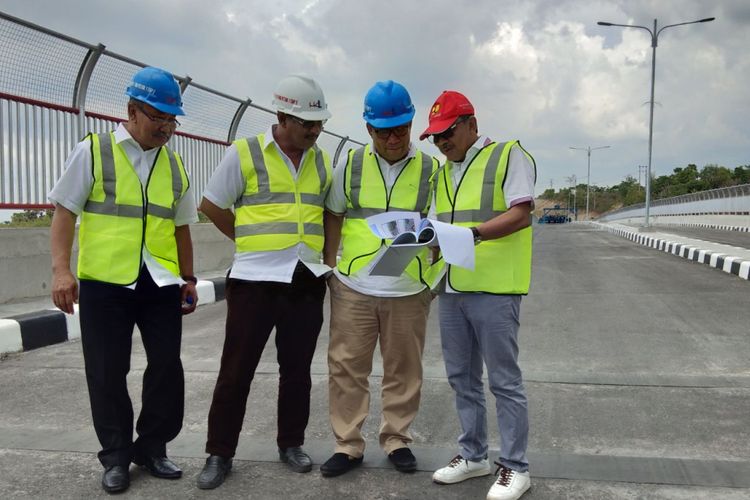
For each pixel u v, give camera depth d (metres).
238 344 3.33
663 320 7.13
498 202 3.13
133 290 3.22
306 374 3.48
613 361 5.46
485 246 3.16
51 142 7.64
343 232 3.55
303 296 3.41
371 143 3.50
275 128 3.41
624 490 3.14
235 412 3.34
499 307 3.11
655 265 13.34
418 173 3.47
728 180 86.62
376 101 3.20
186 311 3.60
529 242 3.23
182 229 3.59
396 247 2.87
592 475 3.30
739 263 10.98
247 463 3.54
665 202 62.31
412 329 3.42
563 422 4.07
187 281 3.60
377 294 3.35
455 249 2.84
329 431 4.02
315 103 3.23
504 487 3.05
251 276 3.32
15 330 6.14
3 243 7.41
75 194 3.13
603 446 3.68
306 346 3.45
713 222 42.56
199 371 5.41
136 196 3.23
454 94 3.14
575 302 8.54
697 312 7.55
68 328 6.75
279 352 3.49
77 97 7.89
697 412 4.19
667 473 3.30
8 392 4.88
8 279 7.48
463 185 3.21
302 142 3.29
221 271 11.42
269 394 4.76
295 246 3.37
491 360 3.15
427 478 3.33
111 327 3.20
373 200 3.42
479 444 3.31
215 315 8.25
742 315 7.29
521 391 3.16
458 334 3.28
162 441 3.38
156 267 3.26
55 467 3.49
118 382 3.23
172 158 3.45
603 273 11.95
